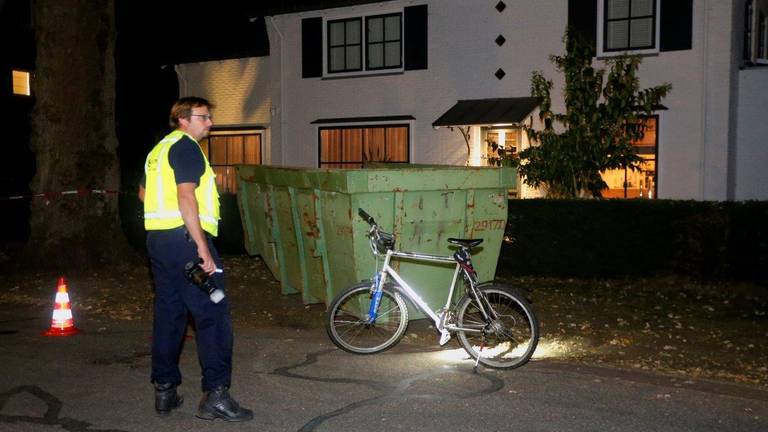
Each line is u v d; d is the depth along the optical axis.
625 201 11.11
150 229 5.18
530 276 11.73
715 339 7.89
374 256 7.77
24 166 20.33
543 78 14.76
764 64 15.64
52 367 6.80
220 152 20.66
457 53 16.55
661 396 5.91
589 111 13.23
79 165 12.49
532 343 6.64
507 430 5.18
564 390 6.07
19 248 14.78
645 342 7.76
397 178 7.66
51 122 12.34
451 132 16.66
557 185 13.28
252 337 7.98
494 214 8.30
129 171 22.41
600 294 10.34
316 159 18.50
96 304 9.90
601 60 14.91
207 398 5.33
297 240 9.09
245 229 10.83
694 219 10.62
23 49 20.45
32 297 10.45
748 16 14.98
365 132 17.84
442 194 7.94
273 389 6.11
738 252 10.44
